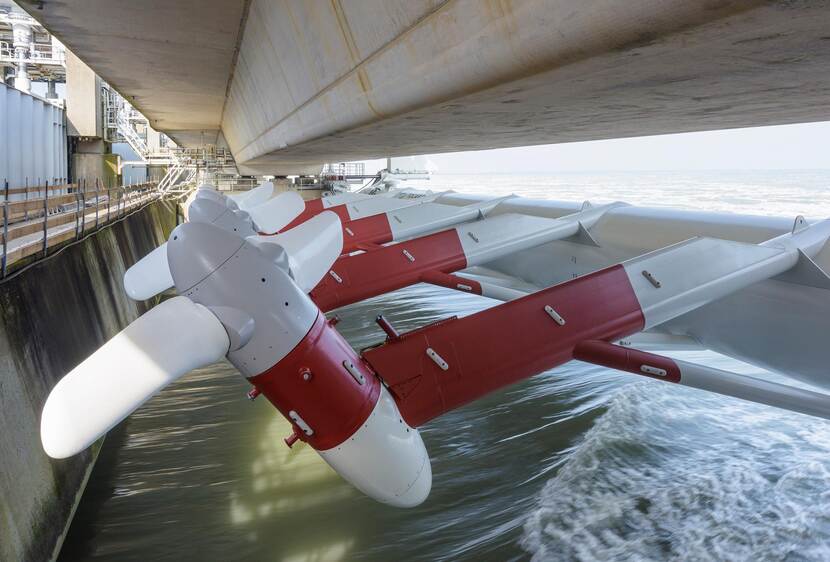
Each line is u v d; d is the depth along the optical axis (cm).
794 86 283
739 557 577
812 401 374
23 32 3306
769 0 150
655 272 464
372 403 372
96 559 633
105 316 1135
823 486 677
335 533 648
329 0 501
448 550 610
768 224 707
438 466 779
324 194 3303
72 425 251
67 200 1401
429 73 369
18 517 555
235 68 1220
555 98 350
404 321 1609
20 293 712
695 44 202
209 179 3525
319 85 630
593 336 425
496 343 407
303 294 357
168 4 786
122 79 1443
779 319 588
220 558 617
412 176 3388
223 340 311
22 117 2281
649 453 772
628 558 579
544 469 752
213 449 862
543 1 239
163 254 457
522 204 1235
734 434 822
